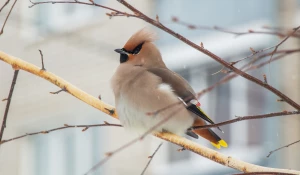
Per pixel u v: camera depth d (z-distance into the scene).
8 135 20.41
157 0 16.88
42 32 19.12
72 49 18.72
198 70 15.55
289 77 13.13
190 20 16.06
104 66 17.92
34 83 19.86
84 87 18.52
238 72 5.88
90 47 18.08
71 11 18.83
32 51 19.66
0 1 18.75
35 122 19.80
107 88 17.81
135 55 8.81
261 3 14.35
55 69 19.28
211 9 15.70
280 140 13.38
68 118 18.67
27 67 7.52
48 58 19.45
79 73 18.62
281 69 13.30
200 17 15.90
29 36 19.64
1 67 20.88
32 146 19.83
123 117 8.30
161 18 16.75
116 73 8.62
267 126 14.08
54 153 19.08
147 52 8.84
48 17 19.09
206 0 15.88
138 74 8.41
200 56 15.50
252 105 14.37
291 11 12.91
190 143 7.22
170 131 8.12
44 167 19.31
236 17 14.92
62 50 19.02
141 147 16.52
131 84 8.31
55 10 19.02
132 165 16.62
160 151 16.27
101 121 17.75
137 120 8.21
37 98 19.77
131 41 8.90
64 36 18.78
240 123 14.69
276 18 13.36
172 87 8.33
